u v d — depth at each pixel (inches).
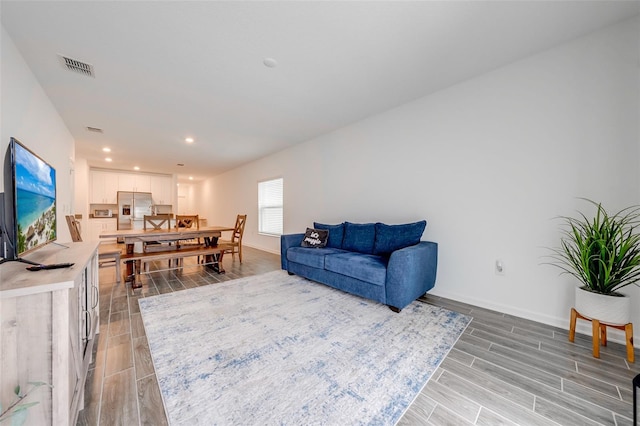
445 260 109.0
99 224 265.6
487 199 96.5
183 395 50.6
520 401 49.3
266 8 64.2
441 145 109.7
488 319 86.6
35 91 91.9
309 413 46.2
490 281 95.7
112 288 119.9
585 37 76.2
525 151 87.7
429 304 100.9
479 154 98.5
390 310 94.1
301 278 139.0
